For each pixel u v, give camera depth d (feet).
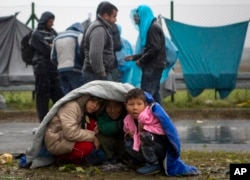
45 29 41.57
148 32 38.06
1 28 56.29
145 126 24.36
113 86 25.08
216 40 55.88
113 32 37.78
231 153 31.35
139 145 24.82
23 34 56.34
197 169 25.57
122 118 25.70
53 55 39.86
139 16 38.40
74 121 25.23
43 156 26.22
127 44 45.57
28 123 49.96
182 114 51.90
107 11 34.27
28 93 59.06
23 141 39.52
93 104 25.38
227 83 55.83
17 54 56.29
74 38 39.01
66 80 39.34
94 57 33.83
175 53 42.88
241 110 52.11
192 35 55.83
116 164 26.30
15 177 24.41
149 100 24.68
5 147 36.63
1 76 56.08
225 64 55.93
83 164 26.18
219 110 52.08
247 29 55.77
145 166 24.93
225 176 24.93
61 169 25.38
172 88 53.88
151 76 38.42
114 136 26.07
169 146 24.48
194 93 56.08
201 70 55.98
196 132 43.68
